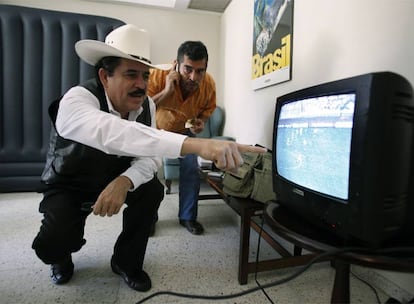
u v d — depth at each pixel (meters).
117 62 0.96
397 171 0.58
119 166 1.13
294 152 0.89
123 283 1.18
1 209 2.04
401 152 0.58
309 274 1.27
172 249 1.50
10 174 2.45
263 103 2.00
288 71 1.62
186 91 1.72
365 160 0.58
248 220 1.17
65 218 0.99
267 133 1.93
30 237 1.59
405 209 0.61
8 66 2.40
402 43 0.95
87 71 2.55
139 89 1.01
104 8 2.91
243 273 1.18
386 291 1.09
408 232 0.64
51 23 2.48
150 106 1.27
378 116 0.56
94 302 1.05
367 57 1.08
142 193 1.14
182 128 1.87
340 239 0.69
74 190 1.06
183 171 1.80
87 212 1.08
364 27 1.10
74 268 1.28
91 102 0.93
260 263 1.19
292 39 1.59
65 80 2.52
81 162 1.02
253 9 2.17
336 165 0.69
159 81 1.72
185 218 1.80
